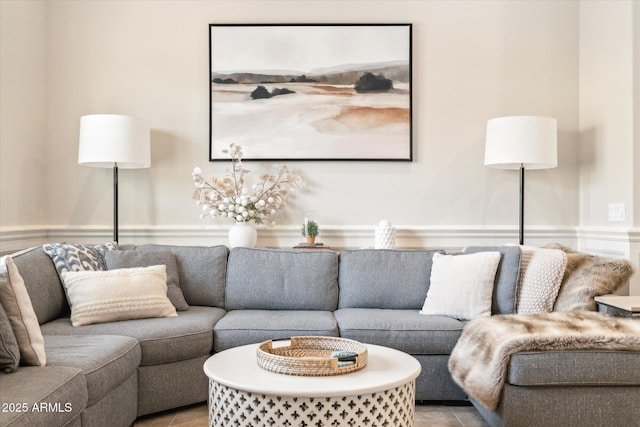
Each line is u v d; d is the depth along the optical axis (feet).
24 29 10.87
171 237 11.89
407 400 5.71
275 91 11.85
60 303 8.70
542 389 6.72
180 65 11.89
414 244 11.92
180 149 11.89
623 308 7.55
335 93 11.87
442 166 11.94
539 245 11.96
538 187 11.94
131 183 11.85
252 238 11.11
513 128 10.37
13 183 10.51
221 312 9.68
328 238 11.91
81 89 11.82
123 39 11.86
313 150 11.86
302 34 11.84
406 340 8.43
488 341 7.16
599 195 11.14
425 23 11.91
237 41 11.84
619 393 6.72
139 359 7.47
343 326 8.58
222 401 5.57
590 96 11.49
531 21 11.96
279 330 8.52
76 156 11.83
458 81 11.92
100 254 9.54
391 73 11.84
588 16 11.58
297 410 5.18
